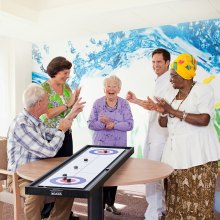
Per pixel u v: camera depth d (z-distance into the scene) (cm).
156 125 296
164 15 383
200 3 336
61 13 395
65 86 318
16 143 241
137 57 455
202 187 233
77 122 502
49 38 506
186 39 420
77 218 319
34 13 408
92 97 491
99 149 238
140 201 379
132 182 172
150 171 197
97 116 319
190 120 228
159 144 296
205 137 234
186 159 234
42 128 249
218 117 404
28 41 529
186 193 237
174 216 243
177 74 232
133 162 225
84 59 497
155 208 294
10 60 514
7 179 259
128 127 314
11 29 446
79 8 382
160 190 299
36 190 146
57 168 183
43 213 289
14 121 240
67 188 144
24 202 241
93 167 184
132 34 457
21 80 521
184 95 239
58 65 294
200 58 413
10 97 518
